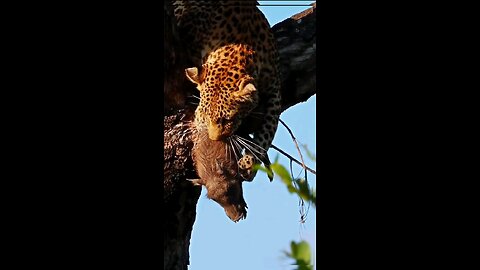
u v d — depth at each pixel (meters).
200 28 15.48
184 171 11.65
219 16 15.62
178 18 15.55
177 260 12.36
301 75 15.41
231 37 15.56
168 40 12.71
